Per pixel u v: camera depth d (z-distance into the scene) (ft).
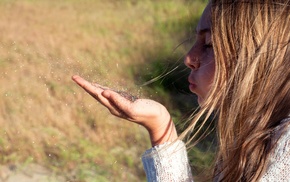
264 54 4.25
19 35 29.55
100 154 16.30
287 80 4.22
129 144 17.44
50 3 39.81
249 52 4.29
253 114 4.25
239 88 4.29
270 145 4.05
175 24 34.99
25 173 15.26
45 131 17.02
